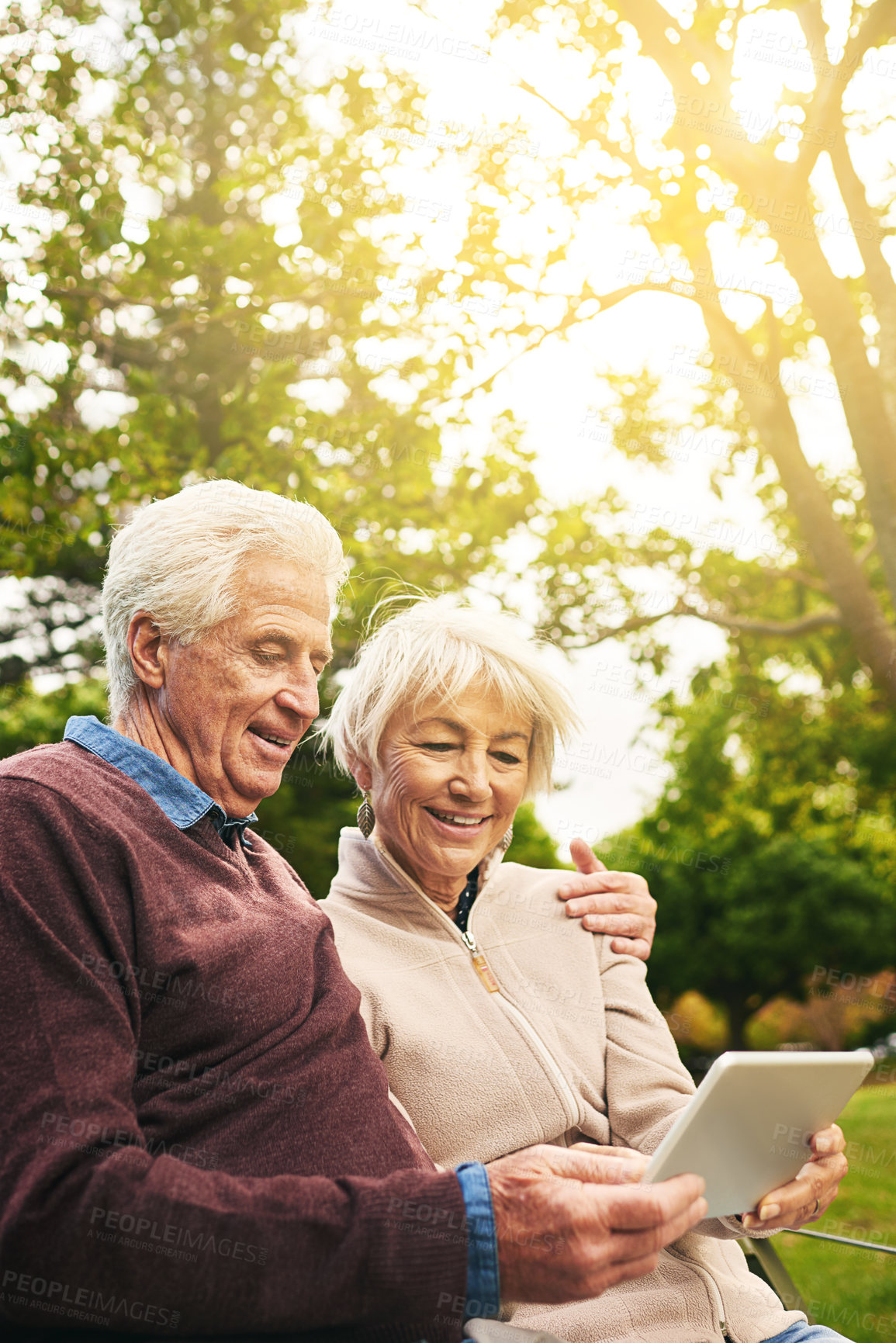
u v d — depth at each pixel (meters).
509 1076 1.57
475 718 1.68
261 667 1.39
